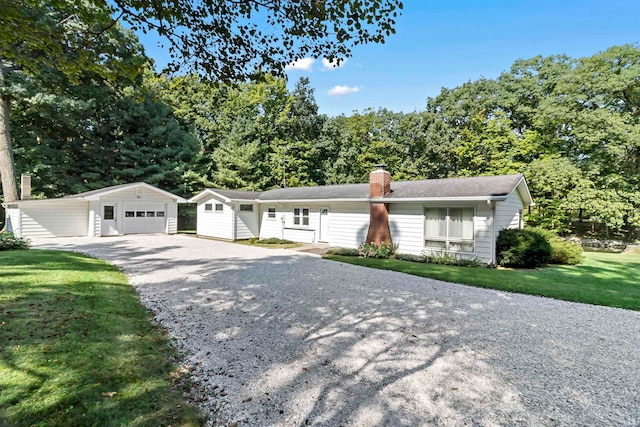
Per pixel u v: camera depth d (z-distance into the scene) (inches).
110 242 610.9
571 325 204.8
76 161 900.0
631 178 704.4
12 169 682.2
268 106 1227.9
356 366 149.6
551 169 730.2
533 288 291.0
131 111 932.6
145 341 165.0
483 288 297.1
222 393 125.0
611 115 681.0
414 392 128.7
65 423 98.5
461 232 448.8
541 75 920.3
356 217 583.5
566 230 792.3
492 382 136.9
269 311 224.4
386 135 1301.7
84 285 251.8
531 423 111.0
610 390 131.9
